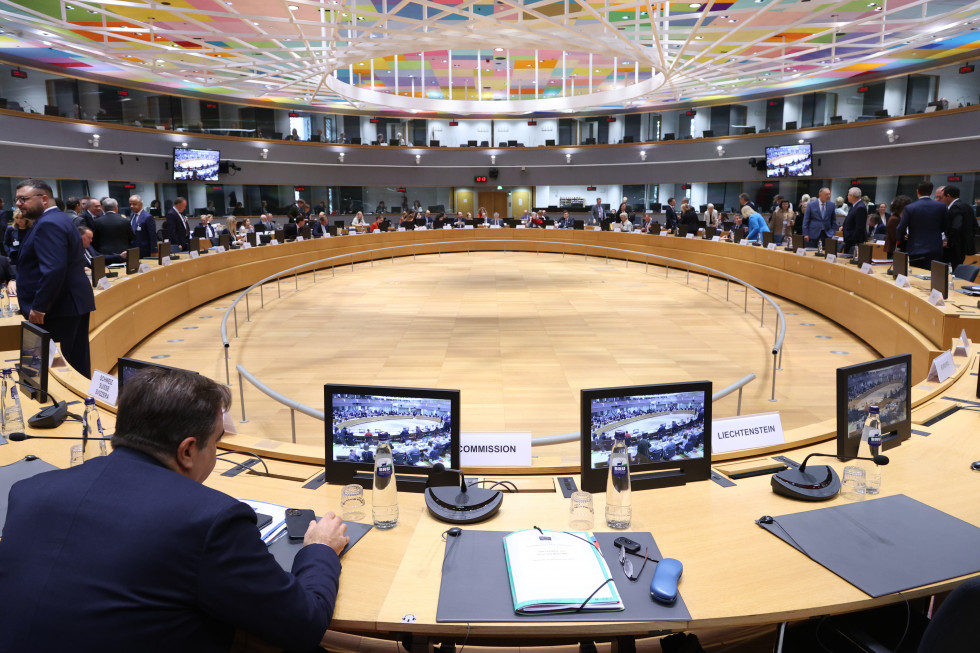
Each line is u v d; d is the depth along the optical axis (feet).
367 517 8.43
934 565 7.07
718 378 23.54
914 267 29.73
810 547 7.48
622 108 85.51
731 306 37.76
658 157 83.35
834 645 7.69
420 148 88.28
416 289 44.52
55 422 11.37
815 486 8.91
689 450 9.37
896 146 61.36
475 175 89.97
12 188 55.93
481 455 9.72
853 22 39.65
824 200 38.93
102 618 4.88
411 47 44.16
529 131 92.02
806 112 72.18
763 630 8.24
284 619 5.45
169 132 69.51
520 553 7.21
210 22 50.85
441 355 26.84
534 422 19.16
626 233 62.59
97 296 23.90
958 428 11.33
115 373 24.93
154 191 70.69
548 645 7.96
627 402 9.01
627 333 30.73
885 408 10.38
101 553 5.04
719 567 7.16
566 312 35.96
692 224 60.34
